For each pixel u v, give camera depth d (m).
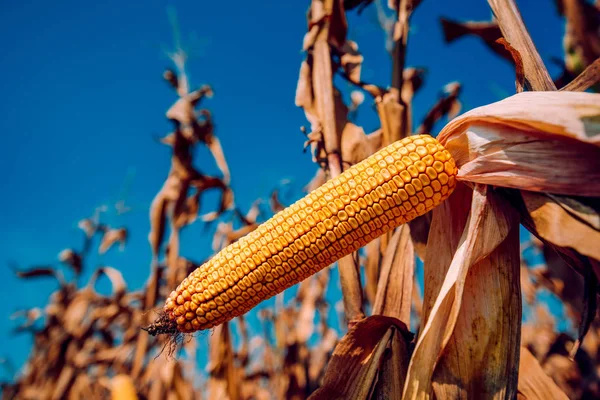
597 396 0.73
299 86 0.59
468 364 0.28
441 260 0.32
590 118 0.25
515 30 0.36
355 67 0.62
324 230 0.29
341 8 0.63
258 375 1.16
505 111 0.28
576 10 0.60
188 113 0.98
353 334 0.35
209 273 0.31
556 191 0.26
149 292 0.94
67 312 1.29
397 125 0.56
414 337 0.35
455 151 0.30
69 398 1.20
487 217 0.29
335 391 0.34
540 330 0.81
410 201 0.28
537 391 0.35
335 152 0.52
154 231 0.95
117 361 1.17
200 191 0.98
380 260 0.53
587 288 0.27
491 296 0.29
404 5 0.61
